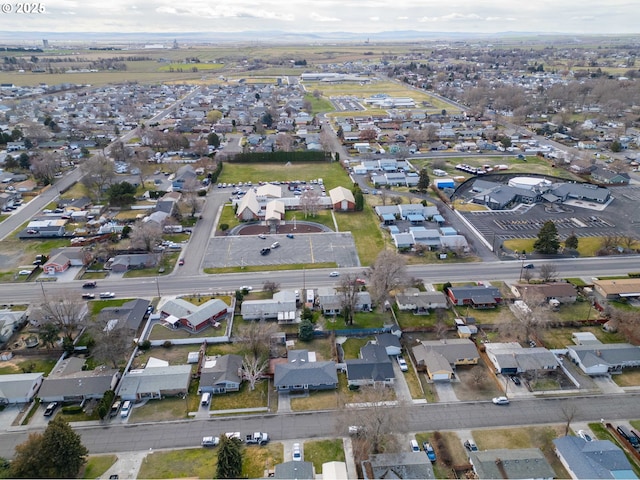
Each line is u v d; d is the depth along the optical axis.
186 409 76.19
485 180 183.50
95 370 82.44
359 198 151.62
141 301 101.31
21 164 194.38
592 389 79.81
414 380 82.19
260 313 98.25
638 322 90.25
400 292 105.25
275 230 139.12
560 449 66.12
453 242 126.44
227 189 174.38
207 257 123.31
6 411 75.94
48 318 91.19
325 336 93.88
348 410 69.69
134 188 167.25
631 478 61.34
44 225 137.12
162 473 64.12
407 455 65.06
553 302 101.75
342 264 119.44
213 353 89.19
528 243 130.38
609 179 177.00
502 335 92.62
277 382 79.56
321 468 64.88
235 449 63.03
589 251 125.75
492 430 71.50
